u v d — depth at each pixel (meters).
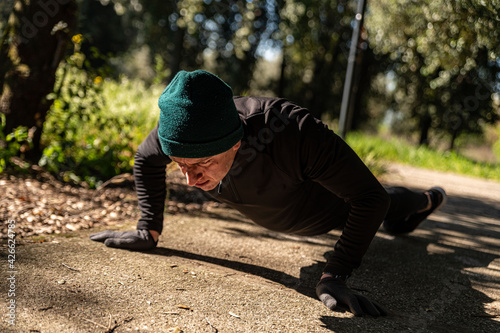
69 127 3.92
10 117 3.63
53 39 3.67
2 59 3.67
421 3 5.78
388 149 11.62
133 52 21.09
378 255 2.69
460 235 3.52
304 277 2.18
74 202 3.10
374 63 18.52
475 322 1.83
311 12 17.23
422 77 16.48
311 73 21.69
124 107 4.61
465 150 27.83
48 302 1.59
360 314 1.74
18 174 3.49
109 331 1.45
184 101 1.46
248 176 1.79
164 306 1.67
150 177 2.19
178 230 2.76
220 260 2.28
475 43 4.77
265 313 1.70
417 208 2.74
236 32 17.50
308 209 2.03
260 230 2.99
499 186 8.48
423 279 2.33
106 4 16.75
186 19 15.73
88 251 2.15
